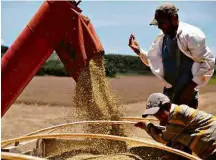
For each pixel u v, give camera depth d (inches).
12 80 126.3
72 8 131.8
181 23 128.2
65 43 135.5
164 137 108.7
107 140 138.3
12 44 127.3
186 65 129.3
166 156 118.6
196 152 106.0
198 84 128.2
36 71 131.4
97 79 139.9
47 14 127.5
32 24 127.1
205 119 105.3
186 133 106.0
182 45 126.3
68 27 132.0
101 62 141.3
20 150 132.4
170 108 106.5
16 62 126.2
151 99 108.3
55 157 130.6
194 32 124.3
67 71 141.2
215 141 103.7
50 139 138.9
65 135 113.0
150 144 105.0
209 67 126.4
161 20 127.2
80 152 134.7
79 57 135.3
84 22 135.0
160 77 136.0
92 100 139.3
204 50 124.8
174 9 126.3
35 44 127.4
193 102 133.4
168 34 129.3
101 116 139.9
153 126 115.5
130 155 129.3
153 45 136.2
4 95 126.4
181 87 131.0
